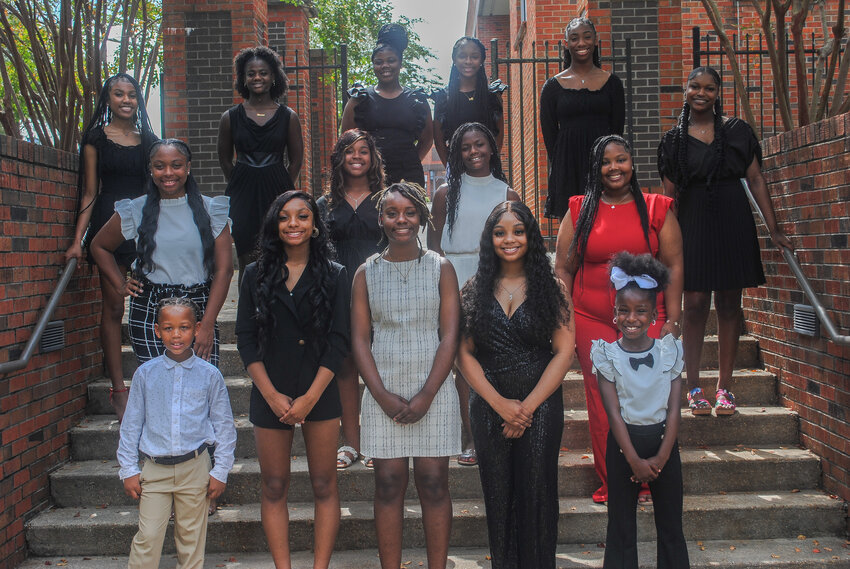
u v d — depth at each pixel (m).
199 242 3.69
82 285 4.62
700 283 4.17
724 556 3.65
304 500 4.06
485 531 3.83
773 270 4.70
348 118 4.70
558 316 3.12
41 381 4.06
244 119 4.64
